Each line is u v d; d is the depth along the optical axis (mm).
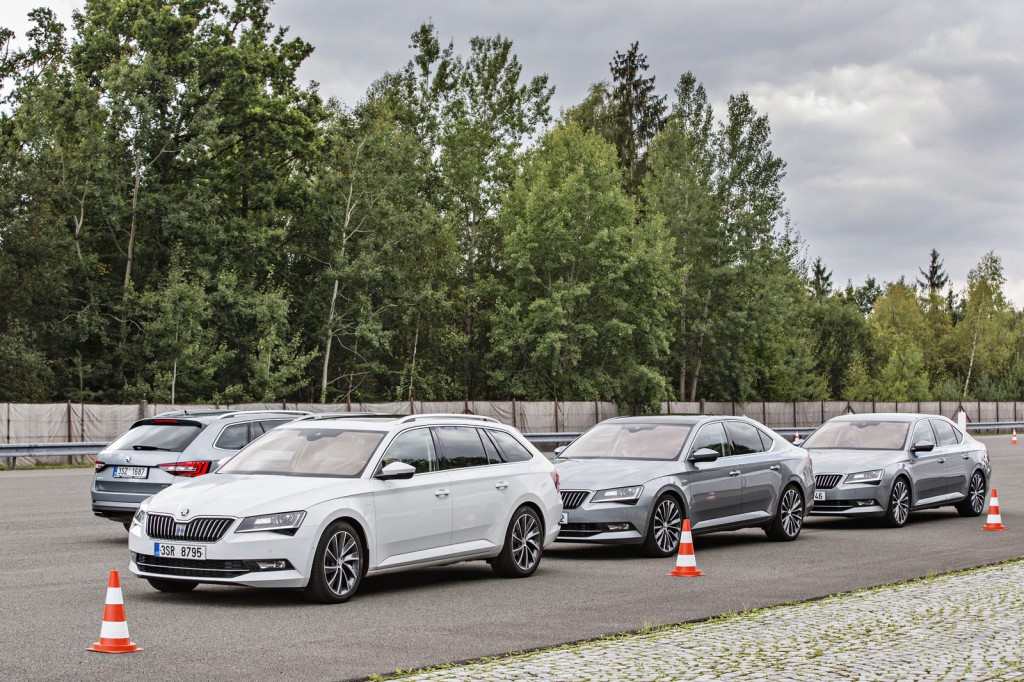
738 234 71688
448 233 62531
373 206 58406
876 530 17891
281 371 51625
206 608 10109
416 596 10984
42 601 10352
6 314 49844
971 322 115812
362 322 57312
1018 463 35344
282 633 8906
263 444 11695
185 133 54344
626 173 82812
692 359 71312
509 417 48219
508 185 69688
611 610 10117
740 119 73062
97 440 36000
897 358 91750
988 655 7781
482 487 12023
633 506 14000
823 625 8969
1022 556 14141
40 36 59781
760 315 71438
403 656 7973
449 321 66062
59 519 17953
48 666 7543
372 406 43500
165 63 53031
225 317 53125
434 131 70438
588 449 15547
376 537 10844
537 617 9734
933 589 10969
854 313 100688
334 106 59469
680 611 10055
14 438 33969
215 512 10094
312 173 59969
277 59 58562
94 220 54312
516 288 63500
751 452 15938
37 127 51906
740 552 14891
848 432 19781
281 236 55469
